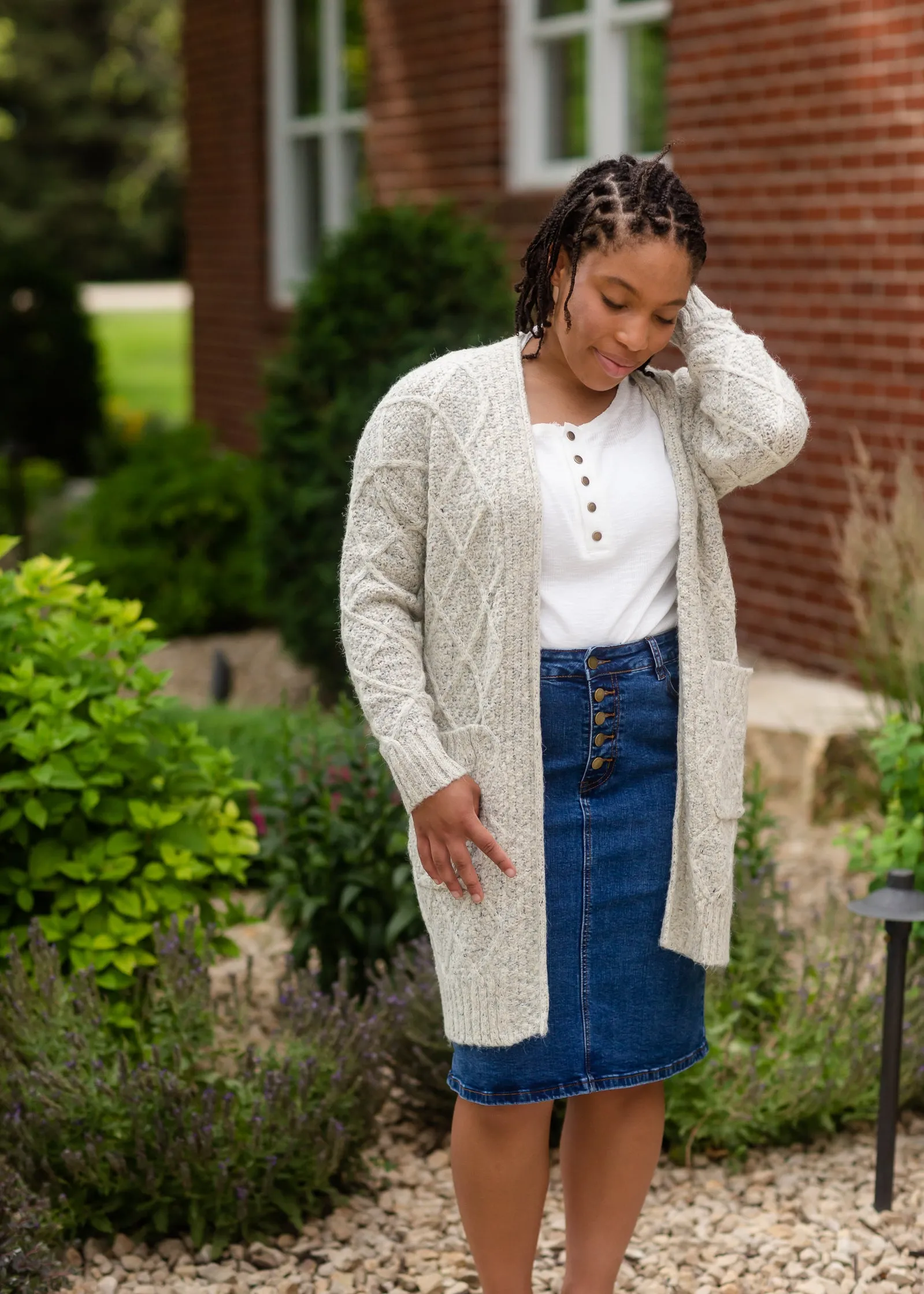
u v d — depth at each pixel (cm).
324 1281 278
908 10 539
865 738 480
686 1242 288
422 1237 291
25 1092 291
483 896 213
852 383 584
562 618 211
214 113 1099
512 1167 225
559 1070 220
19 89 3638
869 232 567
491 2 761
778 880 461
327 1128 298
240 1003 333
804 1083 317
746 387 212
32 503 1146
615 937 220
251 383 1077
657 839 219
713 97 639
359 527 217
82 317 1463
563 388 216
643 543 214
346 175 983
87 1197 292
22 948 330
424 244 612
